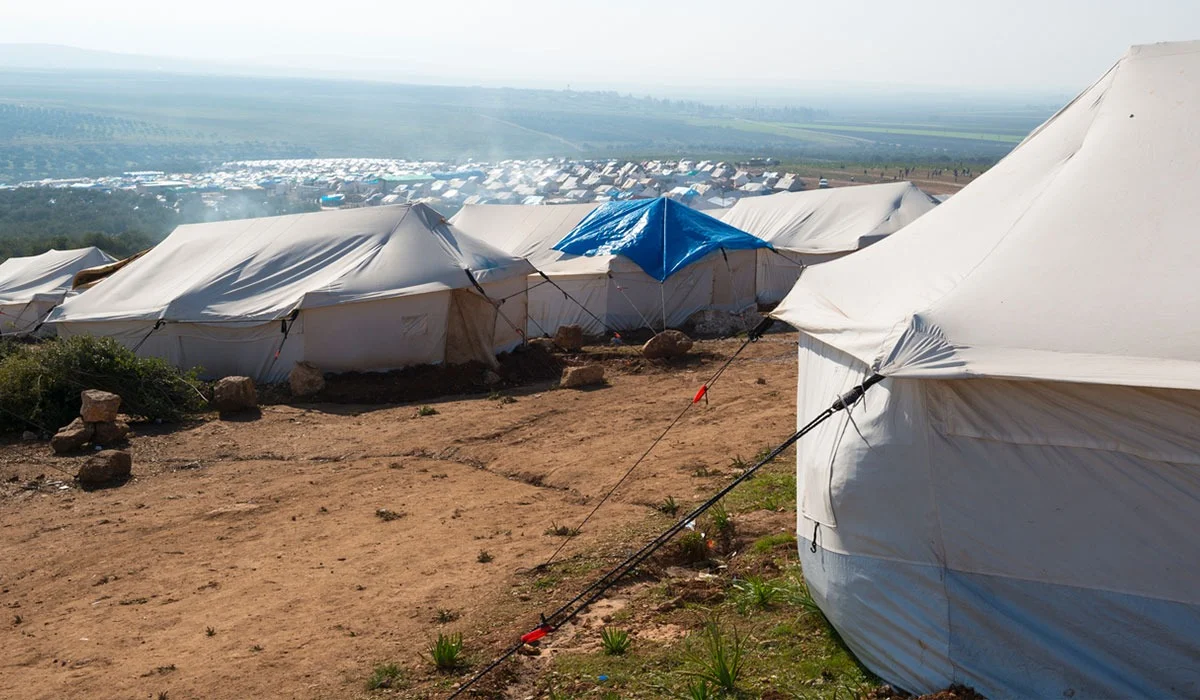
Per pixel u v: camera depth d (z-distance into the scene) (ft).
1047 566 19.35
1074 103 25.23
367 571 31.55
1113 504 18.94
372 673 23.41
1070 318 19.36
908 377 19.27
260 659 24.93
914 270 23.73
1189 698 18.51
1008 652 19.61
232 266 72.33
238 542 35.83
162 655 25.79
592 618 25.88
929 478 20.04
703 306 94.89
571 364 73.36
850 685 20.77
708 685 21.16
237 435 53.57
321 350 67.21
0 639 27.89
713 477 38.88
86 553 35.35
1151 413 18.54
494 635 24.97
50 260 113.39
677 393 60.54
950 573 20.04
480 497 40.06
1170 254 19.75
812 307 25.66
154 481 45.21
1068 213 21.58
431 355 70.28
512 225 103.09
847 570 21.24
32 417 54.19
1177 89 22.49
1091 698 18.95
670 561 29.84
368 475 44.73
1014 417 19.43
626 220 96.07
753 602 25.53
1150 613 18.74
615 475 41.34
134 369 57.82
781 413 51.55
